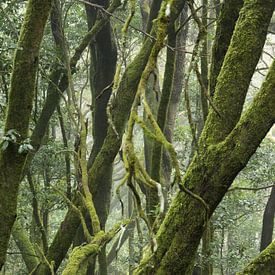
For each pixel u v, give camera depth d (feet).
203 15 22.04
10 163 15.52
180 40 37.47
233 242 45.98
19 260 45.47
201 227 12.89
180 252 13.02
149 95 33.96
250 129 12.40
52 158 35.58
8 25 26.43
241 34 13.30
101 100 33.01
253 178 37.78
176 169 8.20
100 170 26.63
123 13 41.22
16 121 15.30
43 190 33.86
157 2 27.27
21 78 14.99
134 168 8.09
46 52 28.43
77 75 45.52
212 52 15.26
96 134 33.24
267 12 13.24
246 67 13.23
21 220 35.55
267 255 13.37
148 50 27.07
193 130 10.65
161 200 7.87
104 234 14.87
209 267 26.22
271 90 12.33
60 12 27.86
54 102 28.37
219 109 13.17
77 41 40.27
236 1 14.76
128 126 8.23
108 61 32.91
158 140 8.16
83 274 13.87
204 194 12.74
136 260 27.27
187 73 10.33
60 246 26.32
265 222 36.35
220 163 12.59
